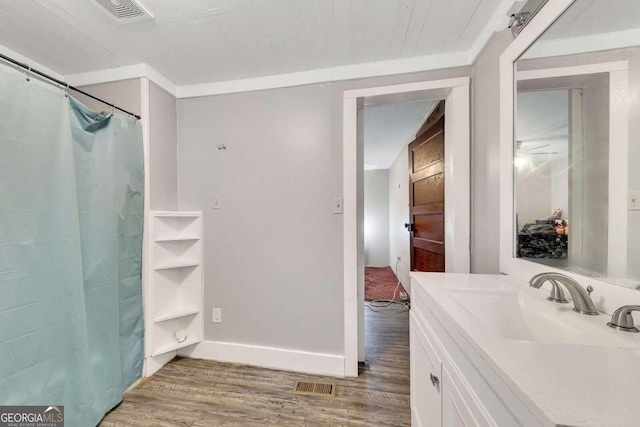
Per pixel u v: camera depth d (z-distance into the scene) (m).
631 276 0.73
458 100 1.67
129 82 1.79
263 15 1.34
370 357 2.04
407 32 1.48
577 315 0.76
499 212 1.33
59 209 1.26
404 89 1.73
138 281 1.74
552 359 0.52
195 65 1.79
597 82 0.83
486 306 1.00
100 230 1.47
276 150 1.91
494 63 1.38
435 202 2.14
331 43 1.57
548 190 1.02
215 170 2.00
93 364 1.40
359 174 2.00
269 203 1.92
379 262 5.69
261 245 1.94
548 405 0.39
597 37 0.83
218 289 2.00
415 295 1.27
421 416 1.13
